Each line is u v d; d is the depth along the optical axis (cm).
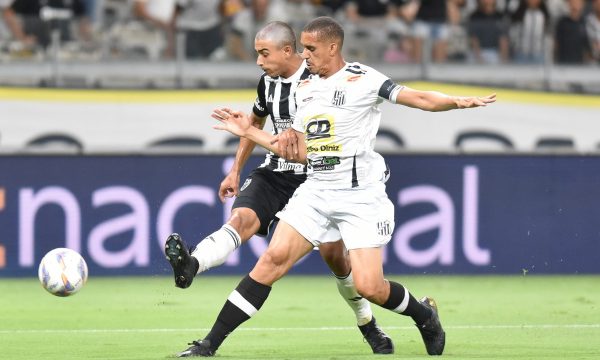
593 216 4431
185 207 4275
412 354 2412
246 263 4409
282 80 2473
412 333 2861
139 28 5412
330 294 3872
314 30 2167
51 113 5225
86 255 4256
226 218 4281
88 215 4253
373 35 5497
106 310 3406
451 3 5666
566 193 4416
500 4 5666
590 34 5603
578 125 5466
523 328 2961
